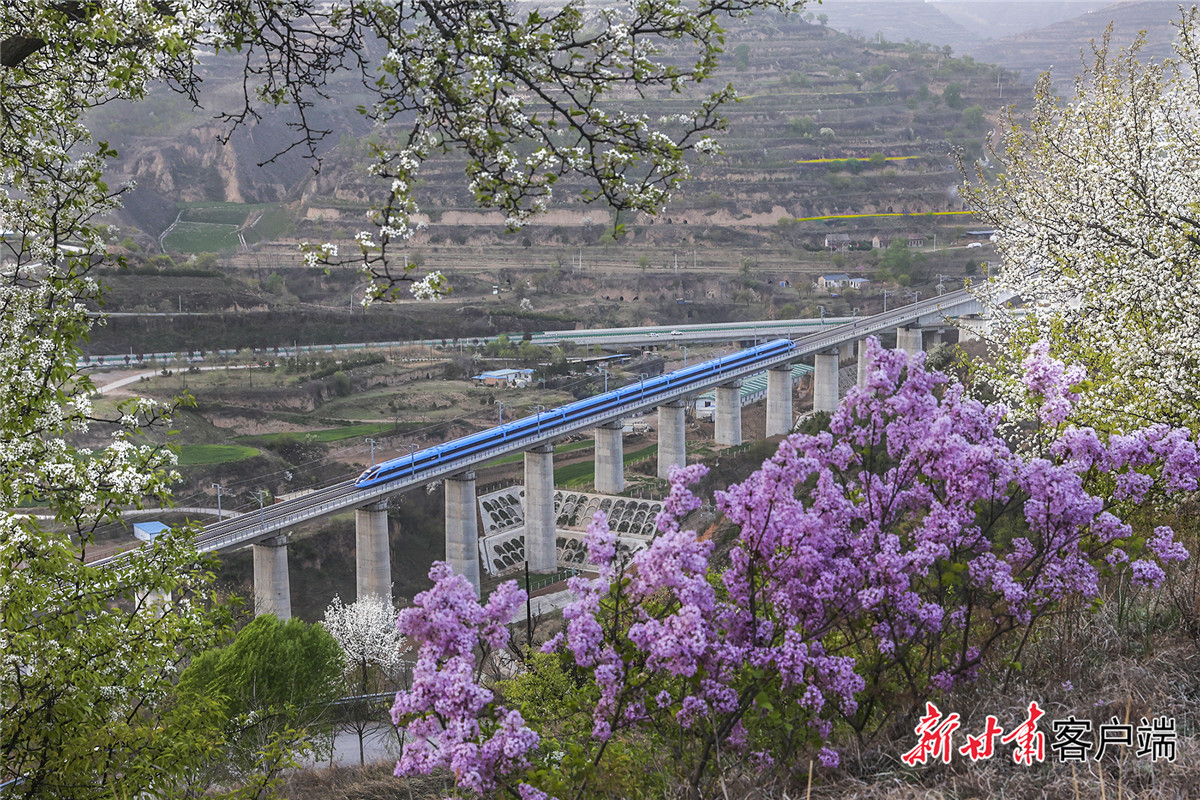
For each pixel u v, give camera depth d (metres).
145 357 187.62
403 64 10.92
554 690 12.02
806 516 8.08
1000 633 9.13
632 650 8.05
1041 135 27.17
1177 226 20.34
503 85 10.45
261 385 178.12
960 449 8.56
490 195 10.73
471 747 6.89
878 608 8.49
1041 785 7.62
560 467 167.38
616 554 8.05
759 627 8.09
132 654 16.27
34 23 11.93
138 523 110.56
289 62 12.28
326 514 100.12
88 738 15.02
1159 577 8.81
